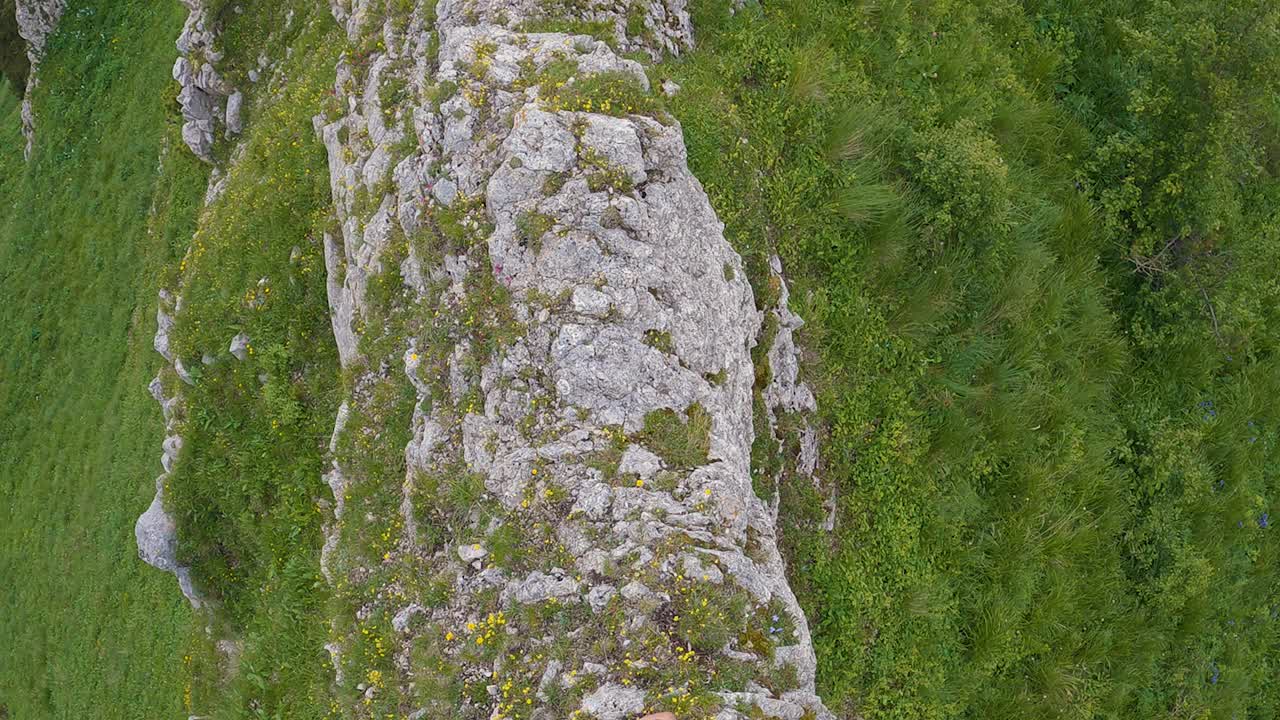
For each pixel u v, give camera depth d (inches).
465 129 399.9
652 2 450.6
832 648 410.3
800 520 414.9
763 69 466.0
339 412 432.5
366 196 436.1
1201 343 594.6
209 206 618.8
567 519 342.6
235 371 514.6
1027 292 504.4
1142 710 546.0
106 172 905.5
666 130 392.8
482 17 439.2
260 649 480.1
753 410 399.9
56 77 966.4
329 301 471.2
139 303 824.3
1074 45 610.2
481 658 342.3
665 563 324.2
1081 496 528.7
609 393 354.9
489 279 381.4
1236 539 604.1
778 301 418.6
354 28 502.3
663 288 369.4
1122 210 589.9
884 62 508.1
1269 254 619.8
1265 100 549.0
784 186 444.8
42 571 791.1
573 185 373.7
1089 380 553.9
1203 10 539.8
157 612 689.6
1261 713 602.5
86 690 716.7
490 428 367.6
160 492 540.4
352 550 407.5
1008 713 474.3
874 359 454.3
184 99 688.4
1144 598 558.9
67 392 851.4
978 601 467.5
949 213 480.1
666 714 299.7
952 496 467.8
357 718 374.3
